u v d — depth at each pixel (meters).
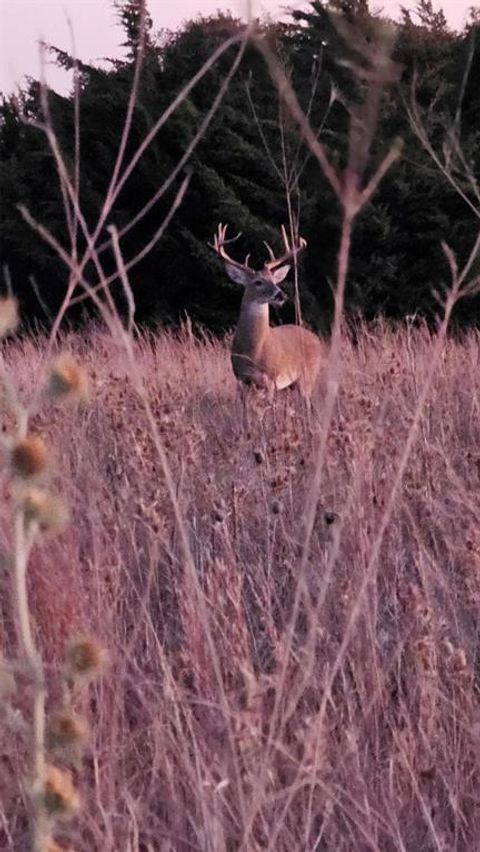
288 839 6.54
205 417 18.25
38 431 11.55
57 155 5.04
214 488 11.48
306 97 23.78
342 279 4.48
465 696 7.88
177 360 25.92
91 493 10.27
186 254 50.78
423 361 17.52
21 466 3.48
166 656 8.35
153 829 6.54
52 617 8.12
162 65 49.94
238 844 6.41
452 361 20.97
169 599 9.51
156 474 11.65
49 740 3.91
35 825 3.79
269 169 46.53
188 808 6.86
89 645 3.91
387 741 7.93
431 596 9.09
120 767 7.16
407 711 7.79
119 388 14.40
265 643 8.64
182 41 48.78
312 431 12.44
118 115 50.56
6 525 6.72
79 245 50.38
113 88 50.25
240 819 6.47
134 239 50.62
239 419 17.16
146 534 10.45
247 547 10.58
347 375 18.09
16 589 3.57
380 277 45.94
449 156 6.13
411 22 39.12
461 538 10.27
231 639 7.82
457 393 17.64
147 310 51.28
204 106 48.59
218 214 47.75
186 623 7.97
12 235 50.38
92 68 51.53
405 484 11.09
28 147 53.53
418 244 46.59
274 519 11.03
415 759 7.46
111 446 13.57
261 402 15.78
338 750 7.29
